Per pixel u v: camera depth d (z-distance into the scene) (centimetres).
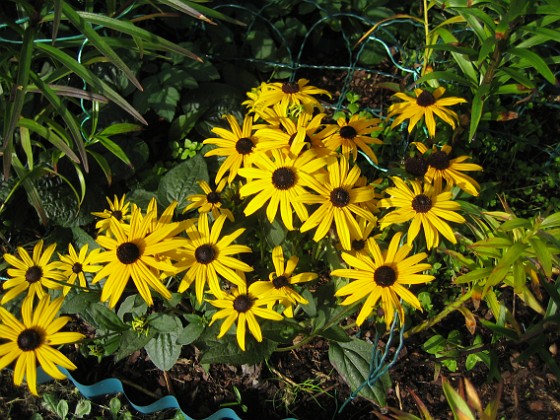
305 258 51
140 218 41
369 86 76
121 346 49
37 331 40
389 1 76
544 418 53
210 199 48
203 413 54
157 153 70
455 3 51
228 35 74
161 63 72
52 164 56
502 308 47
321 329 47
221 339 48
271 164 42
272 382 56
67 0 63
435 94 53
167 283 53
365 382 50
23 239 64
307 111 53
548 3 45
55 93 50
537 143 70
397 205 43
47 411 56
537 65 46
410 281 41
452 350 51
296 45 78
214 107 70
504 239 43
